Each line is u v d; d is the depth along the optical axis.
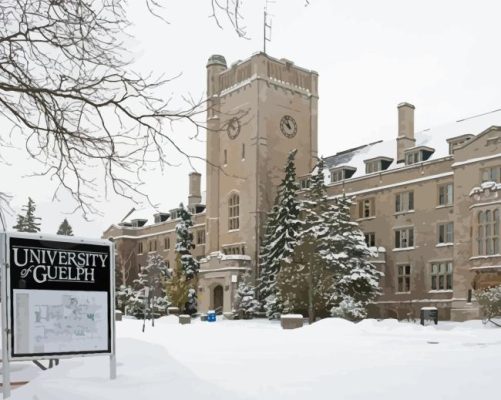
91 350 8.66
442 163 42.44
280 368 10.78
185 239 61.75
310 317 39.41
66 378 8.69
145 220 80.69
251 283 51.47
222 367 10.97
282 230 47.81
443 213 41.94
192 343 18.28
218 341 19.23
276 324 39.22
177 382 8.37
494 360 11.16
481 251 36.75
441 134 47.72
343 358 12.75
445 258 41.41
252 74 54.94
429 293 42.19
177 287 55.09
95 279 8.92
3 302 8.05
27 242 8.39
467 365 10.42
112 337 8.88
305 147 57.47
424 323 35.69
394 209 45.44
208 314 44.25
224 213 56.66
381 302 45.25
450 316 40.41
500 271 35.34
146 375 8.95
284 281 41.09
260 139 53.81
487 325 31.08
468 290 38.09
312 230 40.53
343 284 39.88
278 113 55.66
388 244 45.44
